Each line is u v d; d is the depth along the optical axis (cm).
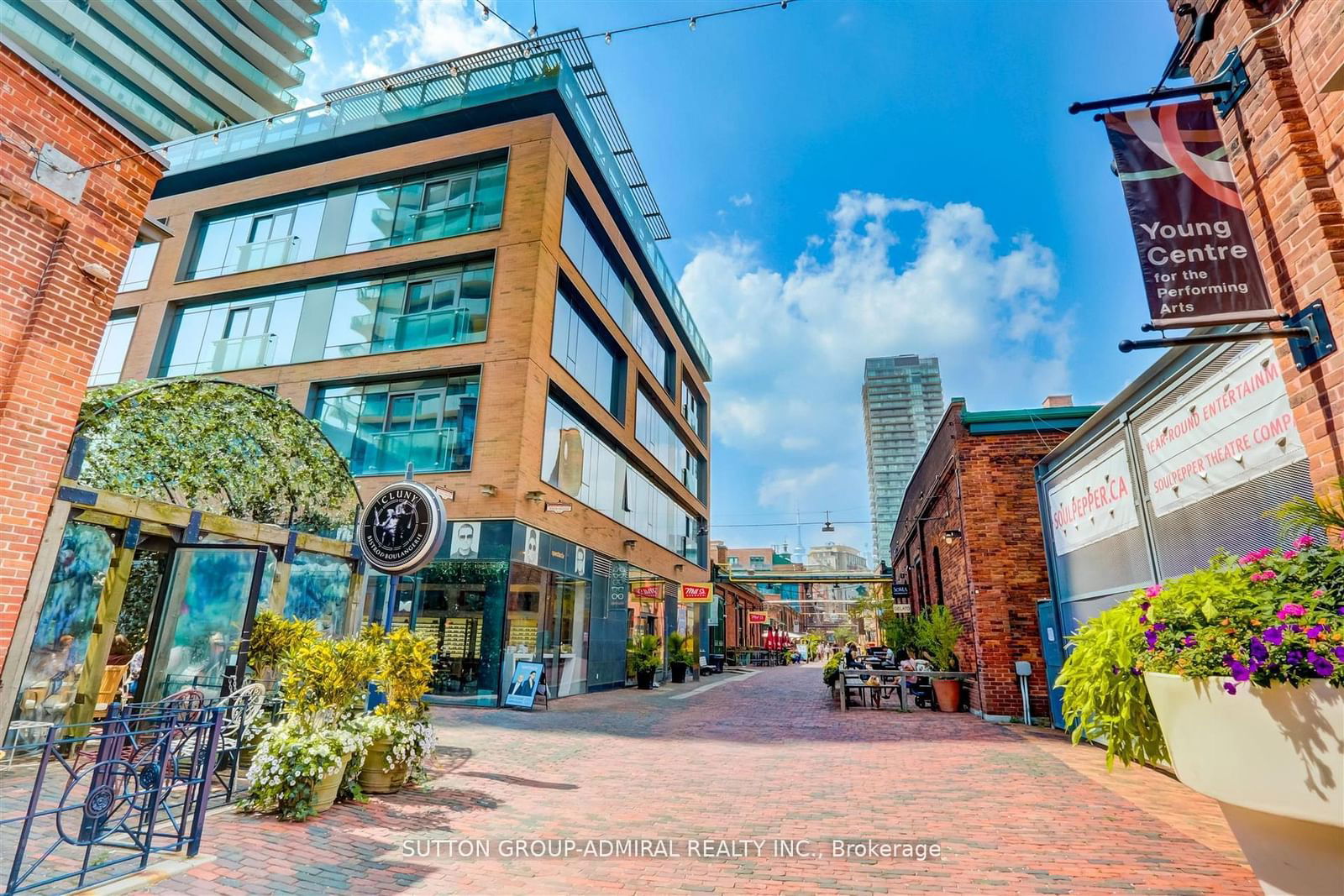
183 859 421
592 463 1983
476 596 1427
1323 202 400
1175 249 438
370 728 603
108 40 4116
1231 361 594
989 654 1188
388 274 1766
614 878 424
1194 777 256
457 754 823
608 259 2194
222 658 778
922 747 909
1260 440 554
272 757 532
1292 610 233
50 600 691
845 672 1416
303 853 452
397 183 1853
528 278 1608
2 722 571
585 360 1969
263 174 2002
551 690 1620
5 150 608
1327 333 394
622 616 2127
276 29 5222
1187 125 472
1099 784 670
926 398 17838
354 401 1698
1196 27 496
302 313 1812
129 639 842
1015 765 770
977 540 1224
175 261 1975
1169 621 274
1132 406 786
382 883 409
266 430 933
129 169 712
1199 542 653
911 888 401
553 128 1736
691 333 3238
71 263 652
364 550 902
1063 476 1044
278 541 810
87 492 647
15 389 597
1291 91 432
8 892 343
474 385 1595
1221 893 386
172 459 842
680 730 1105
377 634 681
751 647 5216
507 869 441
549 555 1627
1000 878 414
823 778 719
